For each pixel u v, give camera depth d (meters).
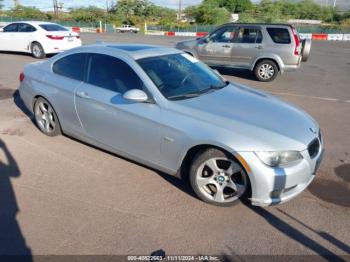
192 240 2.85
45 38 12.38
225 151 3.12
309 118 3.68
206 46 10.23
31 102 5.00
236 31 9.78
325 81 9.81
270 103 3.78
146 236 2.89
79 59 4.34
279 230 3.00
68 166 4.08
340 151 4.68
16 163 4.14
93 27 43.12
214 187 3.33
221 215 3.19
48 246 2.76
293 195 3.13
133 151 3.80
